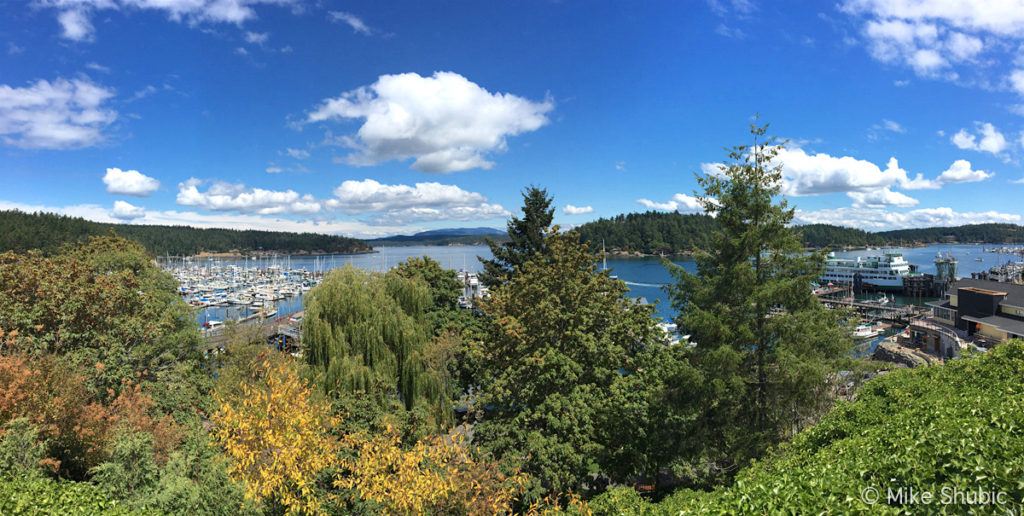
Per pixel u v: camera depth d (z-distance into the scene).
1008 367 13.36
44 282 24.50
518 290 27.47
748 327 17.14
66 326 24.41
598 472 21.98
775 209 17.53
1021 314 58.09
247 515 14.12
